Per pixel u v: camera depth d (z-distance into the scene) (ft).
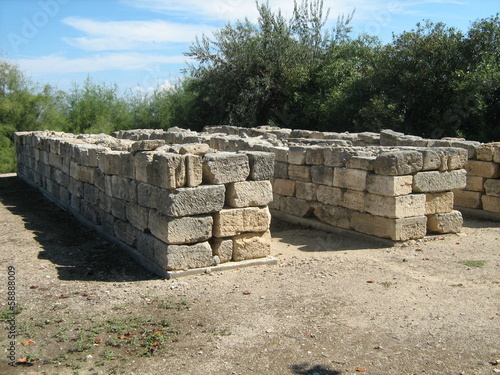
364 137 50.03
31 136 60.49
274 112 100.73
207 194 26.00
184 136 55.16
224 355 17.63
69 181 44.68
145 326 19.99
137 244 29.73
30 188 60.59
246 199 27.45
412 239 32.53
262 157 27.73
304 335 19.07
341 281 25.23
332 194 36.52
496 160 40.57
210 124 107.24
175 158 25.14
